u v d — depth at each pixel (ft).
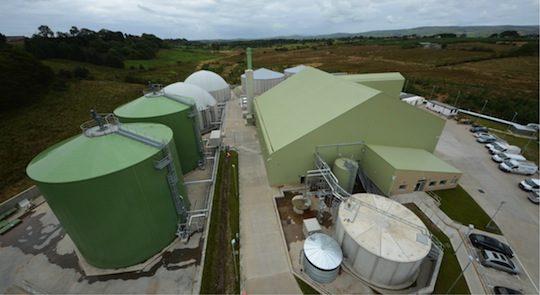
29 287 49.67
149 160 47.78
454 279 50.37
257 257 54.90
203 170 88.02
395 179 67.67
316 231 57.72
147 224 51.34
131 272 52.19
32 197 74.49
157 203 52.03
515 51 331.36
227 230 63.36
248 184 78.69
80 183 40.75
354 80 96.78
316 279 49.47
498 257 53.11
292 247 57.57
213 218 66.18
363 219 52.80
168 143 53.83
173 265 53.67
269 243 58.29
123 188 44.93
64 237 60.95
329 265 47.65
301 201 68.80
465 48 409.90
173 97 86.17
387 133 74.02
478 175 85.51
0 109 122.52
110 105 159.94
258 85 177.58
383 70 269.23
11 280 51.11
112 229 47.26
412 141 76.95
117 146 48.06
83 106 151.23
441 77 232.32
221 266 53.67
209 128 124.88
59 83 166.71
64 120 129.59
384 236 48.80
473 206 70.08
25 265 53.98
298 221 64.69
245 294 47.21
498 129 125.70
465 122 131.23
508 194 75.97
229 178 83.35
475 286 49.16
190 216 61.05
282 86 117.50
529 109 133.69
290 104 95.35
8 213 66.85
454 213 67.31
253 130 120.26
